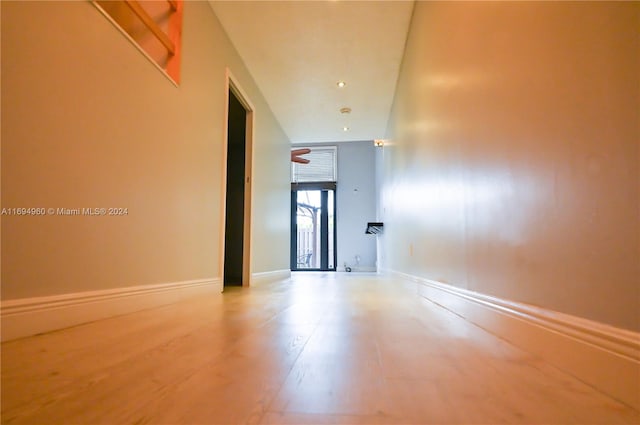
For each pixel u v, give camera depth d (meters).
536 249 0.97
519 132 1.06
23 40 1.18
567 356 0.83
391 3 2.82
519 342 1.07
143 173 1.84
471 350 1.06
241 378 0.80
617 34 0.67
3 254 1.12
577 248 0.80
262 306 2.06
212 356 0.98
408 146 3.35
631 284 0.64
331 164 8.84
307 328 1.39
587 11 0.75
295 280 4.89
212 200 2.77
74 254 1.39
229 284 4.00
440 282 2.08
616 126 0.67
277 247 5.00
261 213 4.25
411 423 0.59
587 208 0.76
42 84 1.25
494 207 1.26
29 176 1.20
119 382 0.77
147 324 1.46
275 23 3.03
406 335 1.27
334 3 2.81
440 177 2.07
